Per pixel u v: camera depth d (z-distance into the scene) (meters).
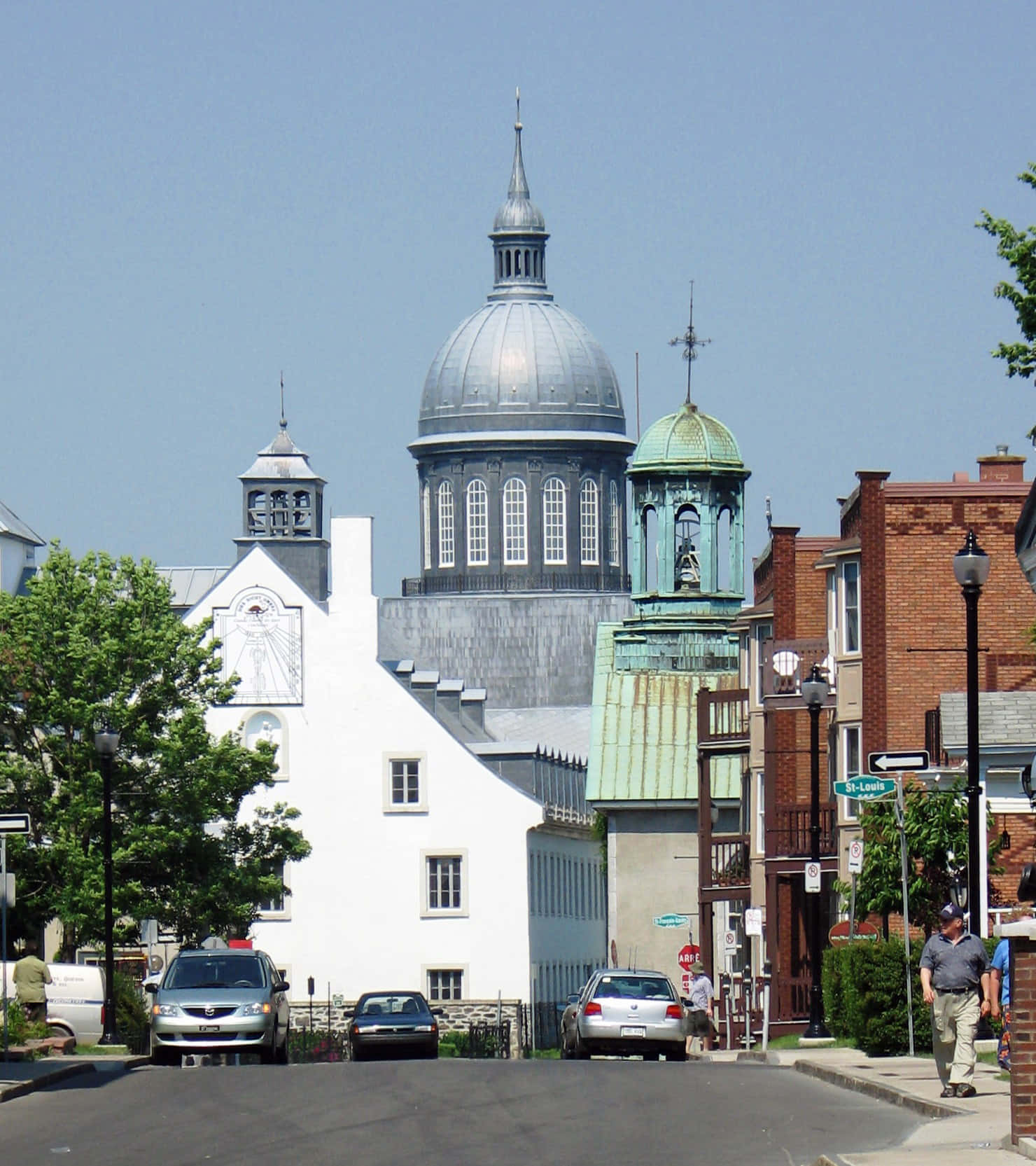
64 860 159.25
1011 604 140.62
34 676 163.75
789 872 149.75
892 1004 93.94
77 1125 68.31
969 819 83.81
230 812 165.88
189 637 167.25
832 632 148.00
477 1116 68.94
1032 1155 54.16
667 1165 57.38
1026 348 87.69
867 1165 54.16
